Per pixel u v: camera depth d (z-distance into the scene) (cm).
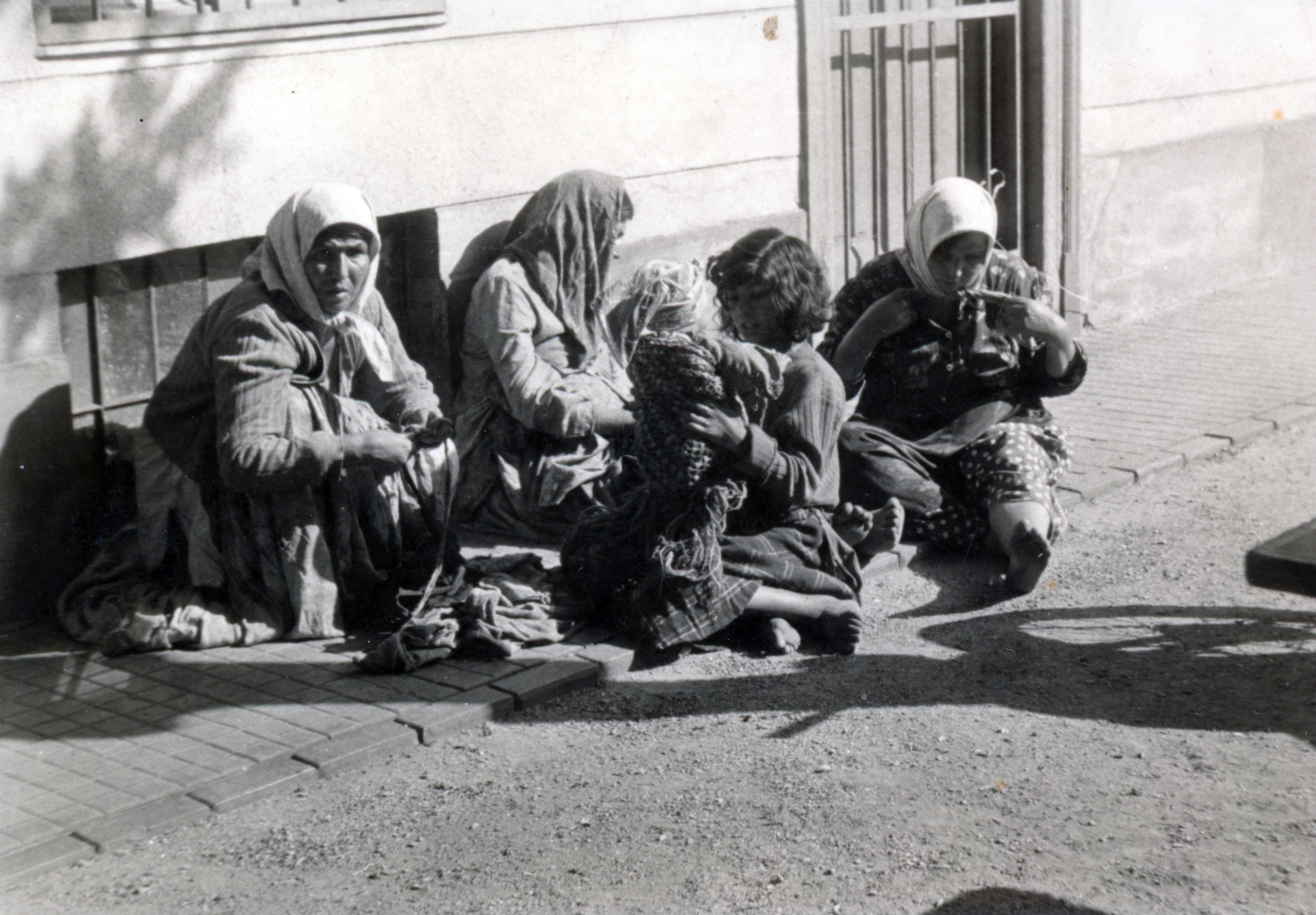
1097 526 593
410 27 583
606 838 354
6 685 443
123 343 534
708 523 453
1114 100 928
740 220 729
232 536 474
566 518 558
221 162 536
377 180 584
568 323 569
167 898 331
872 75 816
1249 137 1038
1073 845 346
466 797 378
